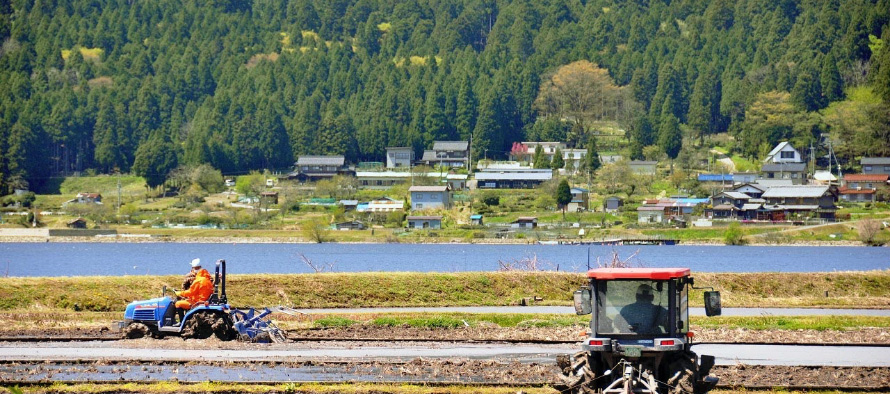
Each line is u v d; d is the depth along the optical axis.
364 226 194.12
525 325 48.88
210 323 41.72
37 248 162.88
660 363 28.25
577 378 28.00
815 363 37.88
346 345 41.53
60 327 46.34
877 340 44.31
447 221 195.12
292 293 59.84
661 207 195.25
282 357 37.66
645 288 28.09
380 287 62.06
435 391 31.08
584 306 28.52
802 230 180.00
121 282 58.69
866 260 130.75
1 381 31.84
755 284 66.88
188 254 144.12
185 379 32.91
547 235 179.00
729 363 37.62
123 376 33.38
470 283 64.06
